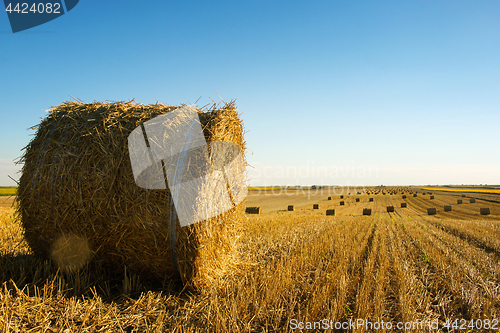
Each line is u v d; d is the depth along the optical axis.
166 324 3.68
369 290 4.85
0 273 4.55
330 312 3.87
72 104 5.63
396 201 45.53
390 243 9.97
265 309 4.07
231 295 4.55
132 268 4.98
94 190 4.69
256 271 5.81
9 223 9.48
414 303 4.50
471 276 6.14
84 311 3.81
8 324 3.15
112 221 4.66
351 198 52.47
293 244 8.59
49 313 3.67
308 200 47.50
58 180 4.84
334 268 6.11
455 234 13.03
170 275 4.93
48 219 4.96
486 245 10.33
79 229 4.84
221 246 5.63
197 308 4.14
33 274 4.80
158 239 4.61
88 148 4.83
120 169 4.66
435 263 7.11
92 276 4.93
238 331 3.48
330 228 13.36
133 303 4.20
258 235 9.66
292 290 4.84
